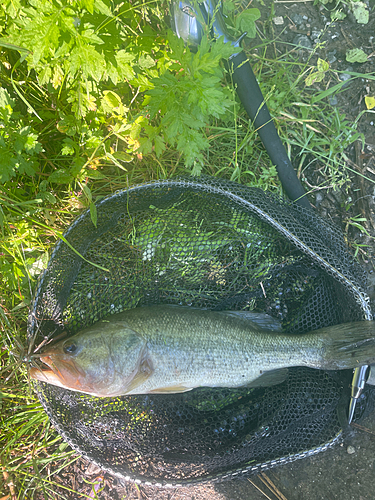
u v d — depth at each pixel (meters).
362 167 0.58
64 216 0.54
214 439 0.51
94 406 0.50
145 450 0.50
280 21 0.59
